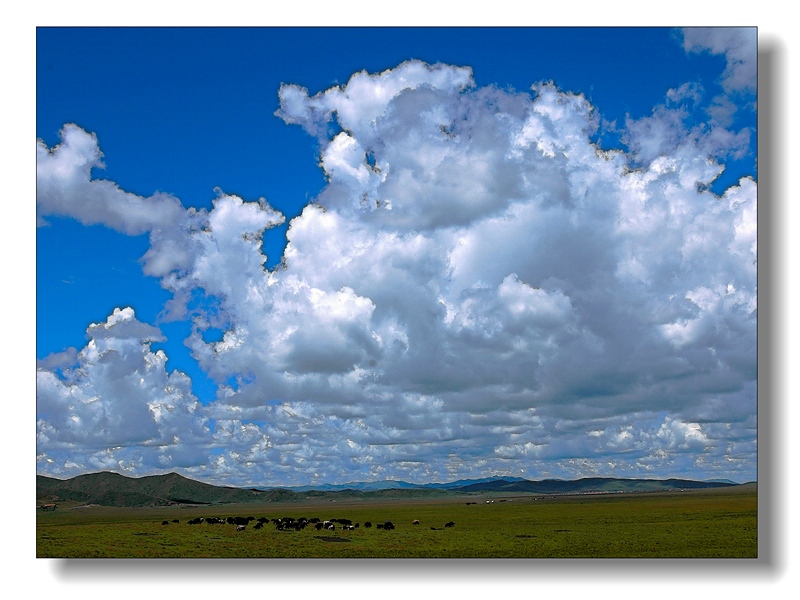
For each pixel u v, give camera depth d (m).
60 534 52.62
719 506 61.62
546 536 49.41
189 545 45.25
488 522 68.31
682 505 69.69
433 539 49.81
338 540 49.41
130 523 68.69
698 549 37.81
